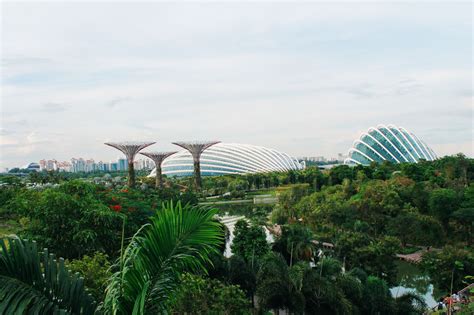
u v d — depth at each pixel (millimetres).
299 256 43844
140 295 7270
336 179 106875
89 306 8094
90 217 27812
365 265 41344
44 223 27422
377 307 30312
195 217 7906
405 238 56594
